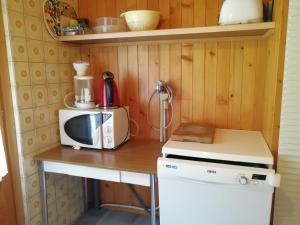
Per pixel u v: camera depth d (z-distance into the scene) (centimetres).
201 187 129
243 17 140
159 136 197
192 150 137
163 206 138
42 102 168
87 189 227
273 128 133
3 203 148
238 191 123
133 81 196
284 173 132
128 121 191
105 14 195
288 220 136
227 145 145
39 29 163
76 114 170
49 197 179
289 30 121
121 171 148
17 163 155
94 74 205
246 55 169
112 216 218
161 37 170
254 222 125
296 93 125
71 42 193
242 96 175
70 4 192
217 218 130
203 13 172
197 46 177
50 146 177
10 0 142
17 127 151
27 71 155
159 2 180
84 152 169
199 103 184
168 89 187
